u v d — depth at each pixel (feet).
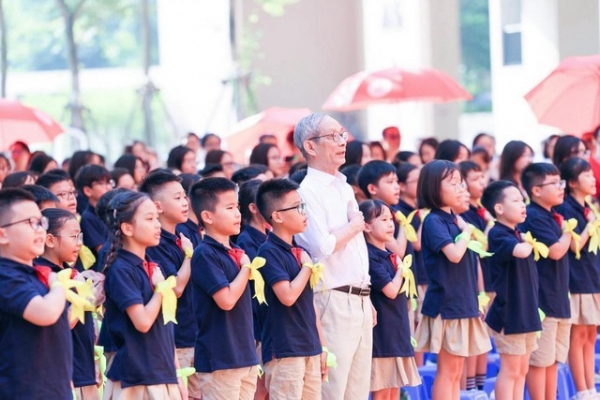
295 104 94.32
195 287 30.22
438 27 88.07
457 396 36.40
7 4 124.16
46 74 106.11
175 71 95.76
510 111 83.76
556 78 51.75
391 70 59.21
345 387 32.27
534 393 39.19
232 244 33.06
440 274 35.68
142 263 27.99
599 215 41.96
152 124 90.17
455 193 36.09
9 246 24.98
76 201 39.01
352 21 95.25
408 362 34.76
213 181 30.32
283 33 93.61
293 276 31.17
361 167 41.24
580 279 40.93
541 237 38.91
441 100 59.98
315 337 31.32
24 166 53.78
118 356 27.63
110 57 128.57
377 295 34.45
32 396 24.70
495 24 85.15
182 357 32.96
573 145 47.29
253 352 30.35
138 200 27.76
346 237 31.45
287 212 31.01
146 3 89.76
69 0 106.01
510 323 37.09
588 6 75.77
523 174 40.16
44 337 24.95
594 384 42.65
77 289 26.58
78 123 86.53
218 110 91.40
